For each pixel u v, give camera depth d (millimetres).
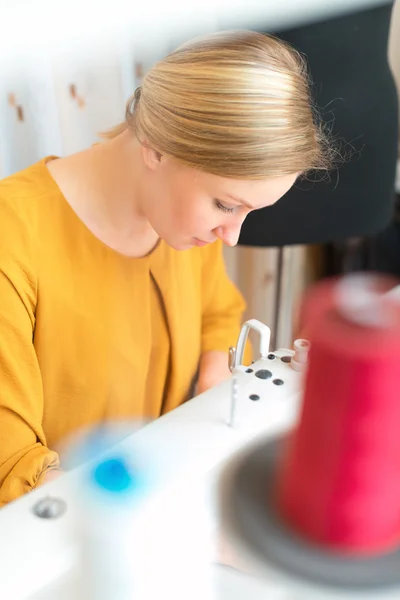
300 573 192
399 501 188
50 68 1013
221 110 466
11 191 667
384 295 191
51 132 1055
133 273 715
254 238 1078
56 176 692
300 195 1028
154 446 414
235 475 220
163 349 767
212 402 460
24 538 355
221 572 326
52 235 672
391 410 169
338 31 923
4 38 949
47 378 708
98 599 332
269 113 464
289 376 481
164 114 510
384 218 1124
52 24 970
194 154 495
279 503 206
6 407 619
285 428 243
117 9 1000
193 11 971
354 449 174
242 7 928
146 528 342
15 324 646
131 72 1080
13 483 555
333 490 183
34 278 662
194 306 796
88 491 366
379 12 944
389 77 1026
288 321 1439
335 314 180
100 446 673
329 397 171
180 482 377
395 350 164
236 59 469
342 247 1571
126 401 755
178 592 329
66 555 347
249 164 475
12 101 1012
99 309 704
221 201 529
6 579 339
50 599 347
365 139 1021
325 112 958
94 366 718
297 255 1569
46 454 584
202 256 825
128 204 666
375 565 193
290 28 911
